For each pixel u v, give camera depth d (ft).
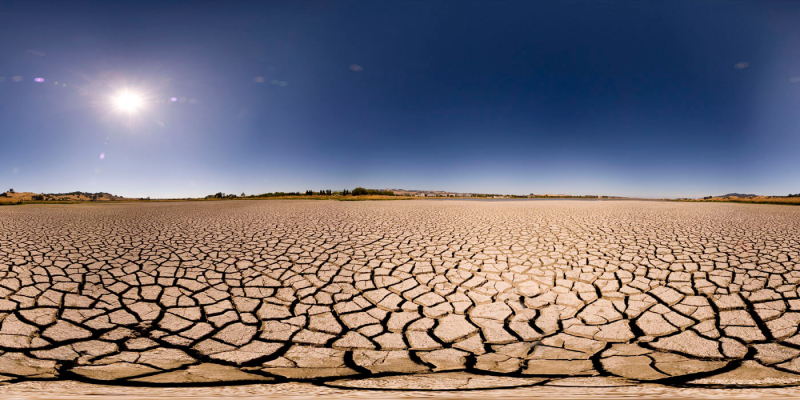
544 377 4.42
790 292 8.21
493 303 8.12
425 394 3.51
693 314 7.18
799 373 4.60
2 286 8.75
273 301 8.22
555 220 23.99
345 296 8.59
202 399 3.38
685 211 32.04
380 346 5.97
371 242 15.53
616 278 9.82
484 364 5.11
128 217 26.76
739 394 3.51
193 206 41.96
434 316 7.38
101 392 3.68
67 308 7.47
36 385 3.97
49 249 13.34
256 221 23.97
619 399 3.29
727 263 11.03
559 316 7.32
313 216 27.73
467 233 17.98
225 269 10.93
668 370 4.68
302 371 4.81
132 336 6.26
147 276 10.02
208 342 6.08
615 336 6.29
